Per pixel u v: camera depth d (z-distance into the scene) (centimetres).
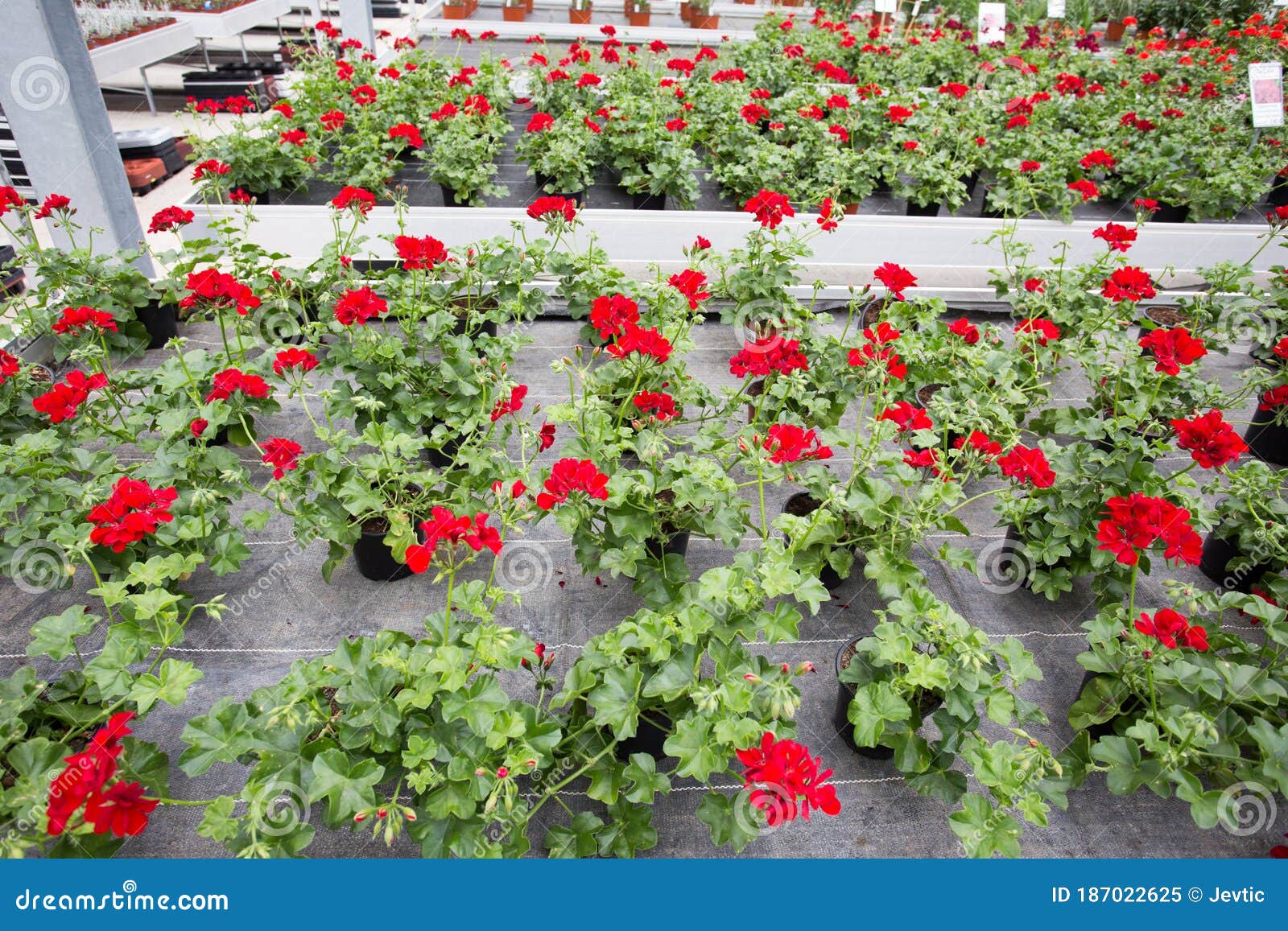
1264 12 1050
